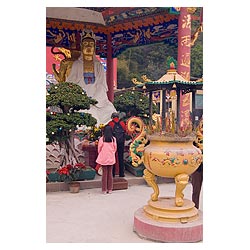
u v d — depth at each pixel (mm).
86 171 8586
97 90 11570
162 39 12258
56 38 12828
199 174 6242
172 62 6012
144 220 5410
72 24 13031
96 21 13492
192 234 5137
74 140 9352
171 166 5324
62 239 5320
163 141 5477
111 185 8094
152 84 5871
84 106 8453
